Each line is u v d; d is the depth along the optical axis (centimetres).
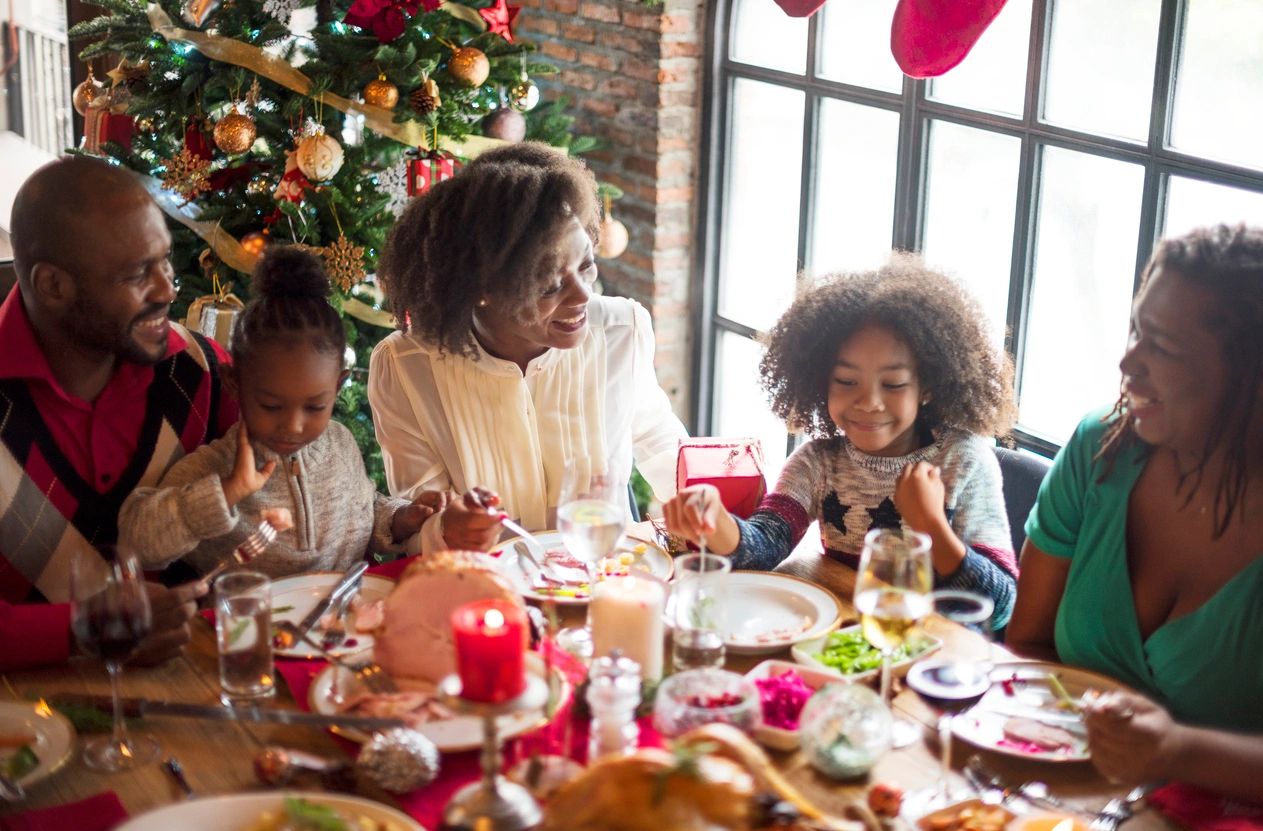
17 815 127
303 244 313
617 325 223
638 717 143
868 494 198
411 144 313
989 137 315
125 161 334
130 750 139
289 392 177
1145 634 163
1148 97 277
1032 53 298
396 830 120
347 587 172
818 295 200
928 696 149
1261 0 250
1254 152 259
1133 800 130
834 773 133
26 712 144
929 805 129
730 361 406
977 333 197
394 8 301
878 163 347
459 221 199
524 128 337
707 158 389
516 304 199
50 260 172
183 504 173
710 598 156
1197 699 156
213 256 325
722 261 400
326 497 192
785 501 197
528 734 140
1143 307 153
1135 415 156
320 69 311
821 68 355
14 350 178
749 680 137
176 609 156
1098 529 165
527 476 214
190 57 318
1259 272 146
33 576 184
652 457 232
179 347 194
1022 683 153
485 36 331
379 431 217
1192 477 158
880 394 192
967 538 193
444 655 150
